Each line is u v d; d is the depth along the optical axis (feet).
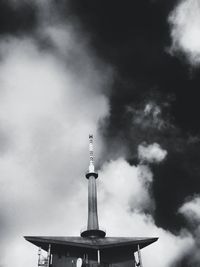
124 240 130.62
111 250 127.95
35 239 124.88
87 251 126.41
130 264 126.21
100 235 141.49
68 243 123.75
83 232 140.97
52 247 126.21
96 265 122.42
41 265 122.83
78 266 121.19
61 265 122.11
